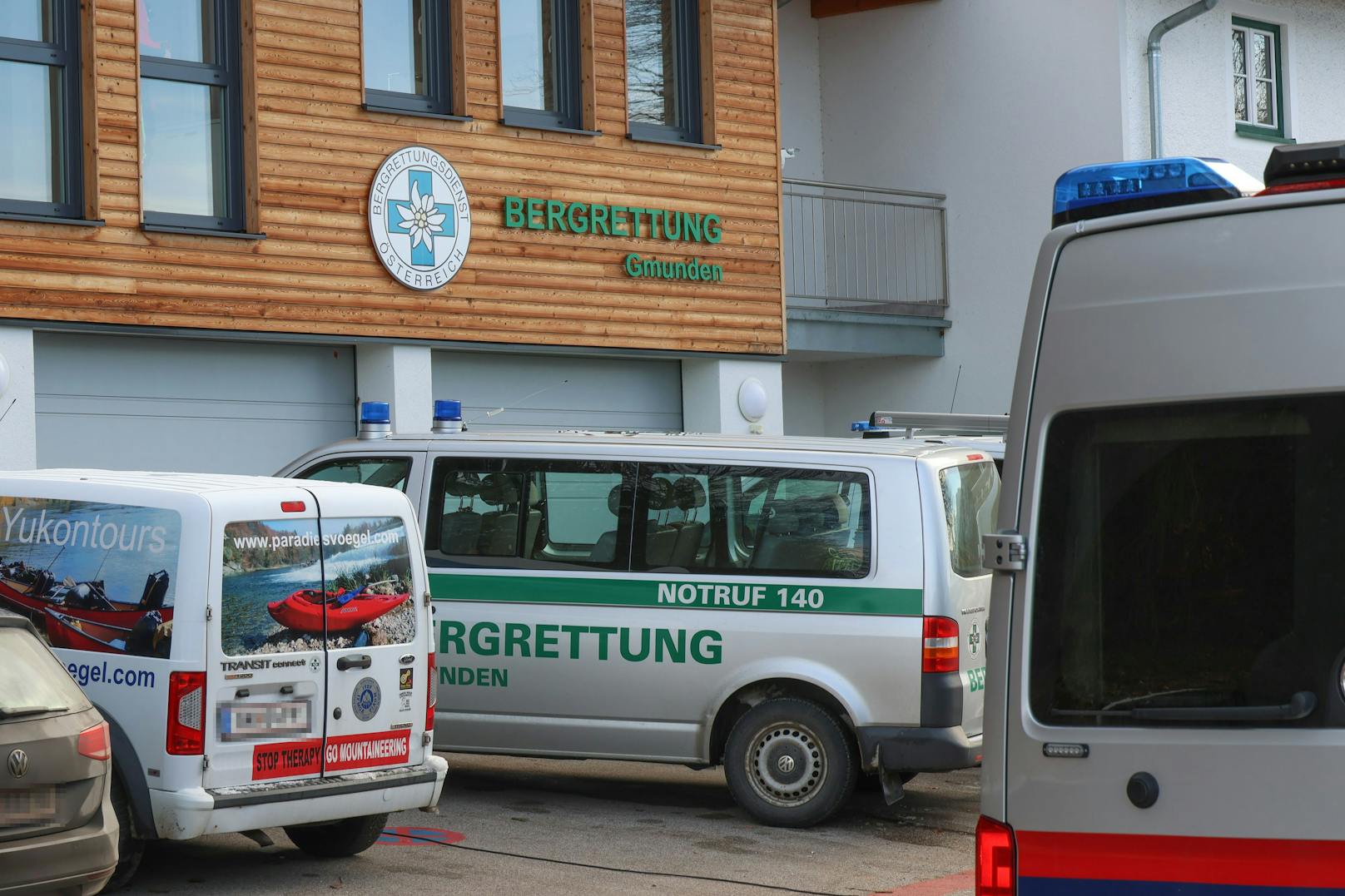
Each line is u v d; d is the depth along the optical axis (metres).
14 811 5.52
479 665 8.94
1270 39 18.94
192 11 12.70
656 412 15.65
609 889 7.25
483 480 9.13
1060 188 3.94
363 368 13.67
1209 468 3.66
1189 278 3.69
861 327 17.98
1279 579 3.58
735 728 8.61
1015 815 3.82
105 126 11.99
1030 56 17.92
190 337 12.57
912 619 8.31
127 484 6.99
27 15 11.87
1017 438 3.89
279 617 6.95
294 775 6.96
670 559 8.75
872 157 19.41
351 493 7.35
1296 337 3.56
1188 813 3.61
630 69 15.27
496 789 9.72
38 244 11.66
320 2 13.10
